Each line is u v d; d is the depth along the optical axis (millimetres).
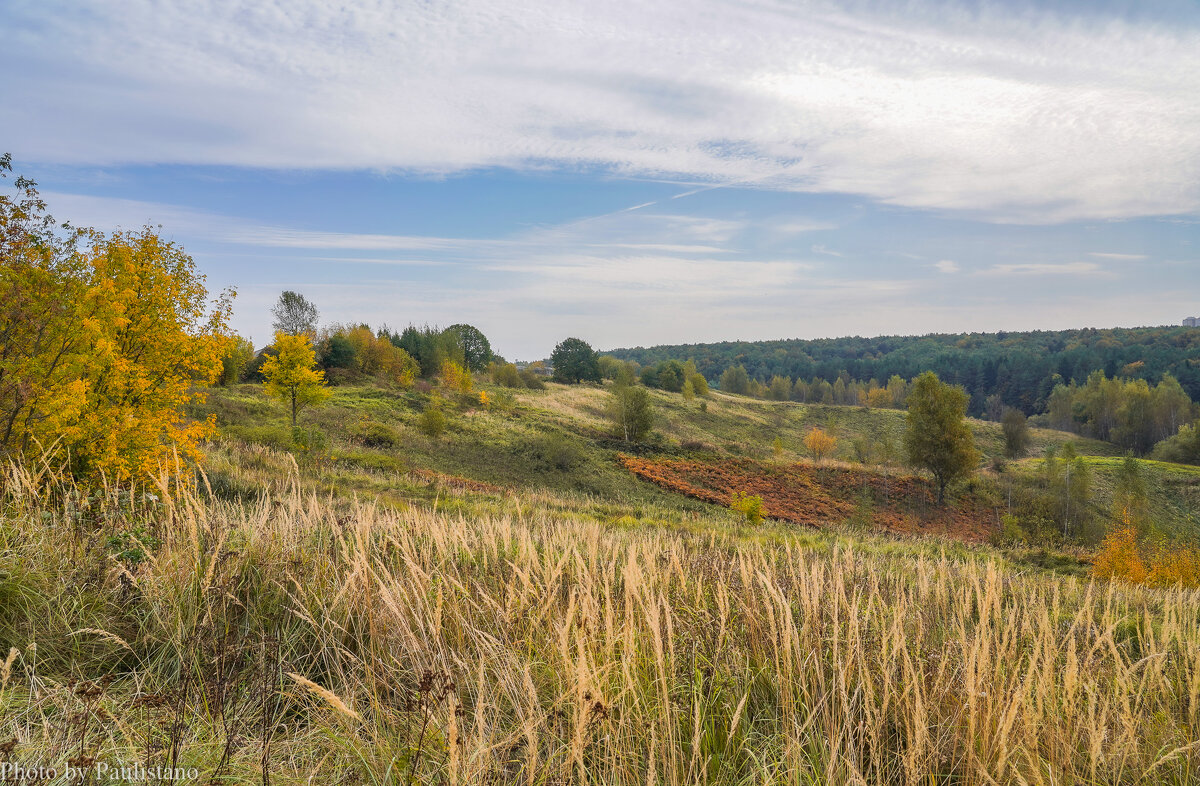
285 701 2639
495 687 2592
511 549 4570
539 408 58000
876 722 2348
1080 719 2348
